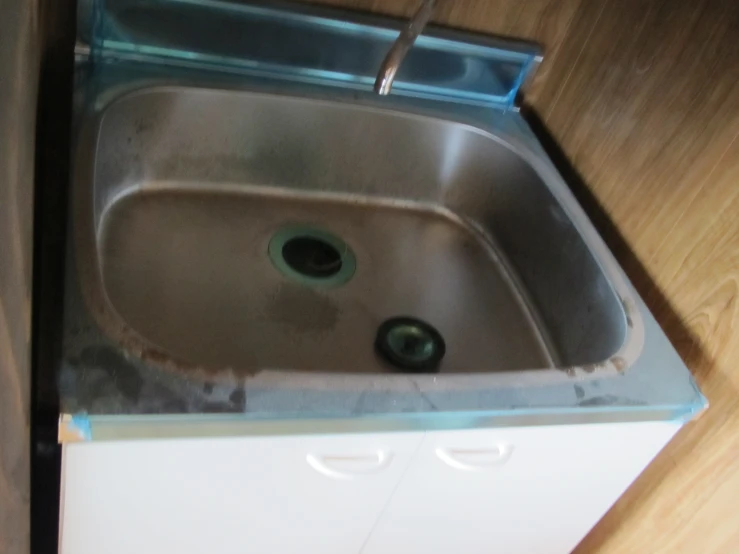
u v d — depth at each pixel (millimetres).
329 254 980
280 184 1028
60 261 648
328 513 768
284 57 963
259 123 959
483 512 859
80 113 800
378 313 924
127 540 707
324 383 617
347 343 871
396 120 1005
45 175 738
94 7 832
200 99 908
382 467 716
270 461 657
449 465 743
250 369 605
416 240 1053
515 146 1012
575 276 909
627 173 929
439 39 980
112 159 877
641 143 904
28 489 518
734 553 805
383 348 870
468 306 981
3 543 437
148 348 585
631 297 831
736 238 770
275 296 895
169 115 905
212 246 924
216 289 871
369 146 1024
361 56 987
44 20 766
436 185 1087
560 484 845
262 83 950
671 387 730
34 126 567
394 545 880
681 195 843
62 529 667
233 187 1005
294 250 967
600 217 981
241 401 582
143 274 848
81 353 566
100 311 598
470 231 1088
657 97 879
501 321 976
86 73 859
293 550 822
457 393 654
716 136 798
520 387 679
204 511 700
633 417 718
